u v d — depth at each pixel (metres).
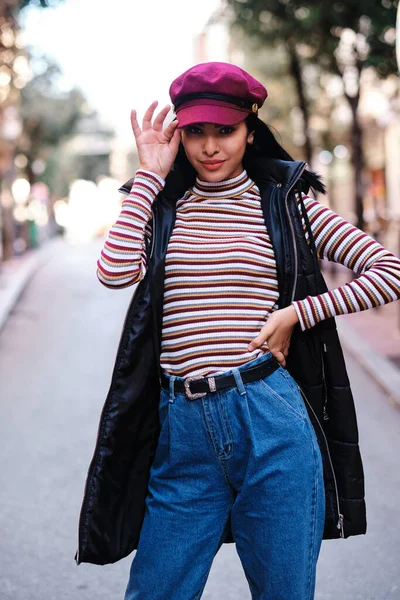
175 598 2.22
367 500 4.44
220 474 2.22
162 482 2.28
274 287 2.22
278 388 2.20
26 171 29.00
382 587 3.45
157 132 2.25
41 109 26.61
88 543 2.29
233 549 3.83
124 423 2.26
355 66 12.70
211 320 2.18
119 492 2.30
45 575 3.58
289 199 2.25
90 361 8.78
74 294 15.48
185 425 2.20
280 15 13.22
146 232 2.26
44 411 6.58
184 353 2.20
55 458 5.28
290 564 2.15
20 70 24.38
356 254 2.23
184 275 2.19
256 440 2.15
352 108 13.21
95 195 55.59
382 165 26.23
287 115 22.14
